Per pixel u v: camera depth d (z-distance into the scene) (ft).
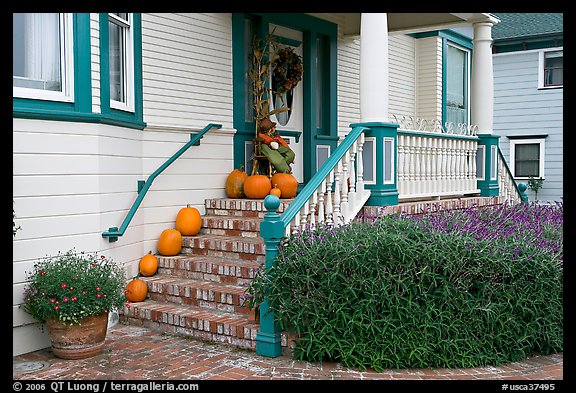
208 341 16.83
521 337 15.76
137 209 20.40
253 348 15.92
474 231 17.66
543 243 18.10
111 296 15.64
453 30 41.04
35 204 16.10
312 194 18.16
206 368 14.60
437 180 25.91
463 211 23.02
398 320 14.73
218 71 23.97
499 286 15.74
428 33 39.40
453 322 15.07
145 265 20.36
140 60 20.76
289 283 15.39
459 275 15.47
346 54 31.32
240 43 24.94
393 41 37.11
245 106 25.73
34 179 16.06
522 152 52.24
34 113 15.88
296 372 14.28
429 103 39.58
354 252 15.06
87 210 17.47
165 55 21.81
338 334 15.08
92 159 17.54
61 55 17.06
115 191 18.88
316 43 28.84
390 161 21.61
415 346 14.65
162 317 17.88
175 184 22.08
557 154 50.24
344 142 20.22
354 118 32.12
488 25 29.81
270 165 24.35
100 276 15.79
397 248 15.07
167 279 19.98
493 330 15.57
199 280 19.75
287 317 15.21
